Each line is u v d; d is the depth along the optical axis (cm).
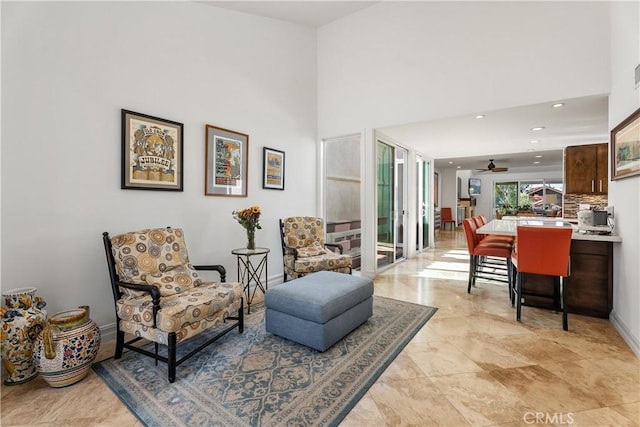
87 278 240
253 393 177
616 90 268
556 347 229
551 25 312
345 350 226
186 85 309
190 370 201
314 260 359
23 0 206
